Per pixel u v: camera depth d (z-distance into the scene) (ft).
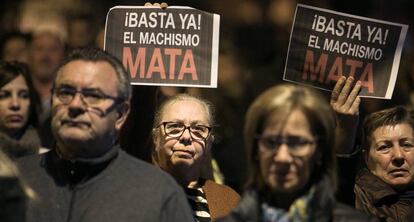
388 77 31.76
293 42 31.76
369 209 30.48
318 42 31.73
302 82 31.73
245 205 24.29
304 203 24.26
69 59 26.27
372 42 31.78
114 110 26.17
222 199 30.58
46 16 50.75
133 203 25.63
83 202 25.81
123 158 26.45
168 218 25.66
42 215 25.86
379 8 51.90
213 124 31.09
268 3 52.75
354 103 31.01
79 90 25.88
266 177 24.38
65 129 25.80
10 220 23.53
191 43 31.73
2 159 23.93
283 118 24.29
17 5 51.93
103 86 25.99
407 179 30.73
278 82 45.27
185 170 30.32
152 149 31.48
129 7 32.04
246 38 52.34
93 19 50.44
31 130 36.19
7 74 35.76
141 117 34.73
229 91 45.96
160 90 35.50
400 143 30.81
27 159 26.76
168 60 31.76
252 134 24.59
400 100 42.96
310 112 24.32
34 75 44.39
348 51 31.73
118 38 31.96
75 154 26.05
